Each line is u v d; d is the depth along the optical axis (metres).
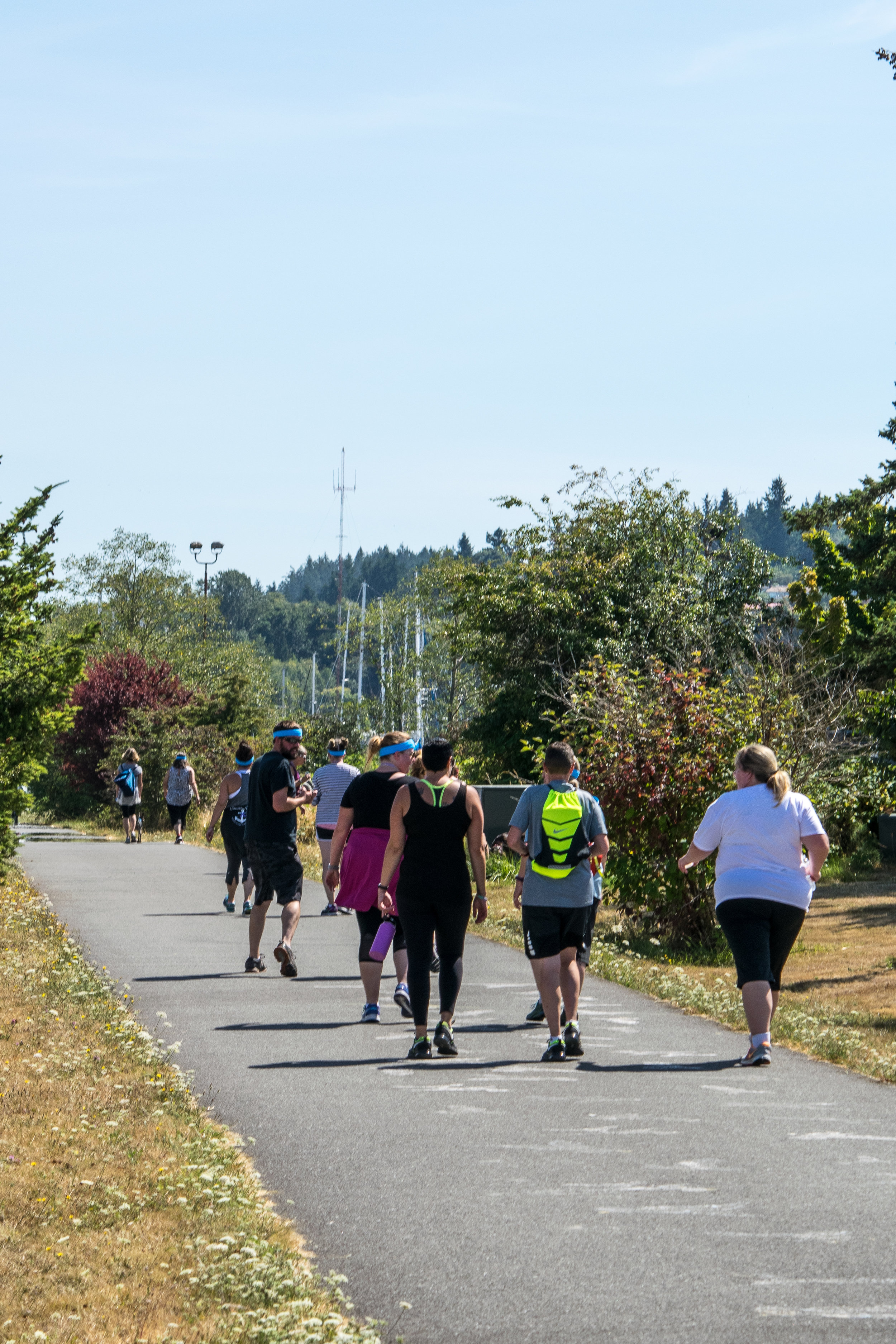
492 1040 19.05
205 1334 8.96
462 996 22.83
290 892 24.20
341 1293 9.59
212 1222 11.17
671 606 71.12
